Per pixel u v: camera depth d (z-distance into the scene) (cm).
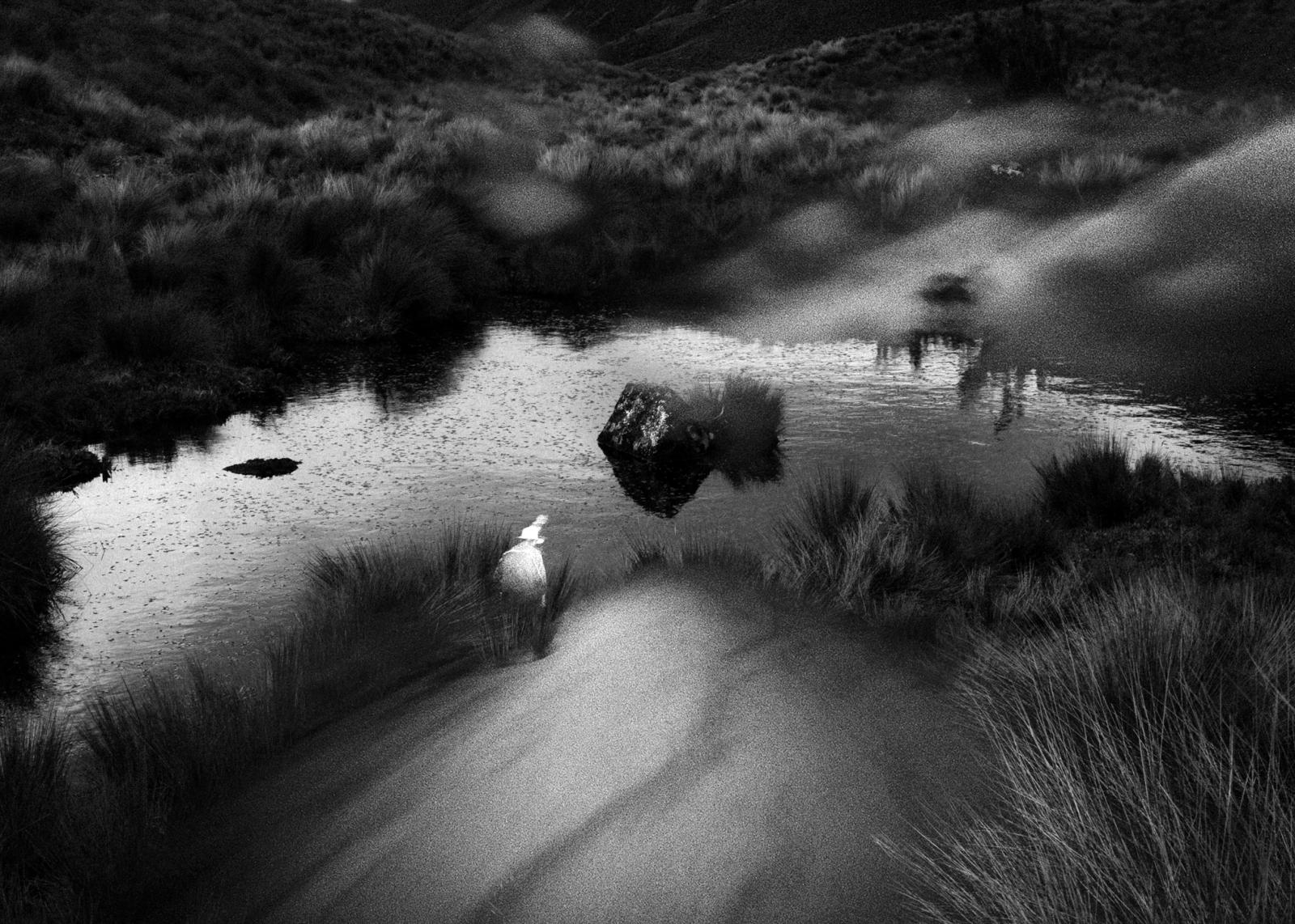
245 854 296
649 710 366
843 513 618
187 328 1003
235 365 1019
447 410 902
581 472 748
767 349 1099
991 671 387
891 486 704
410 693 400
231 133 2023
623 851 279
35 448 734
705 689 384
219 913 269
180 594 557
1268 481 682
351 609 488
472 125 2247
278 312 1161
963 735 344
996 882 237
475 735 355
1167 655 360
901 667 410
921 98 2716
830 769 320
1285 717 314
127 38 2539
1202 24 3133
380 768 338
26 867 305
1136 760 291
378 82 3053
